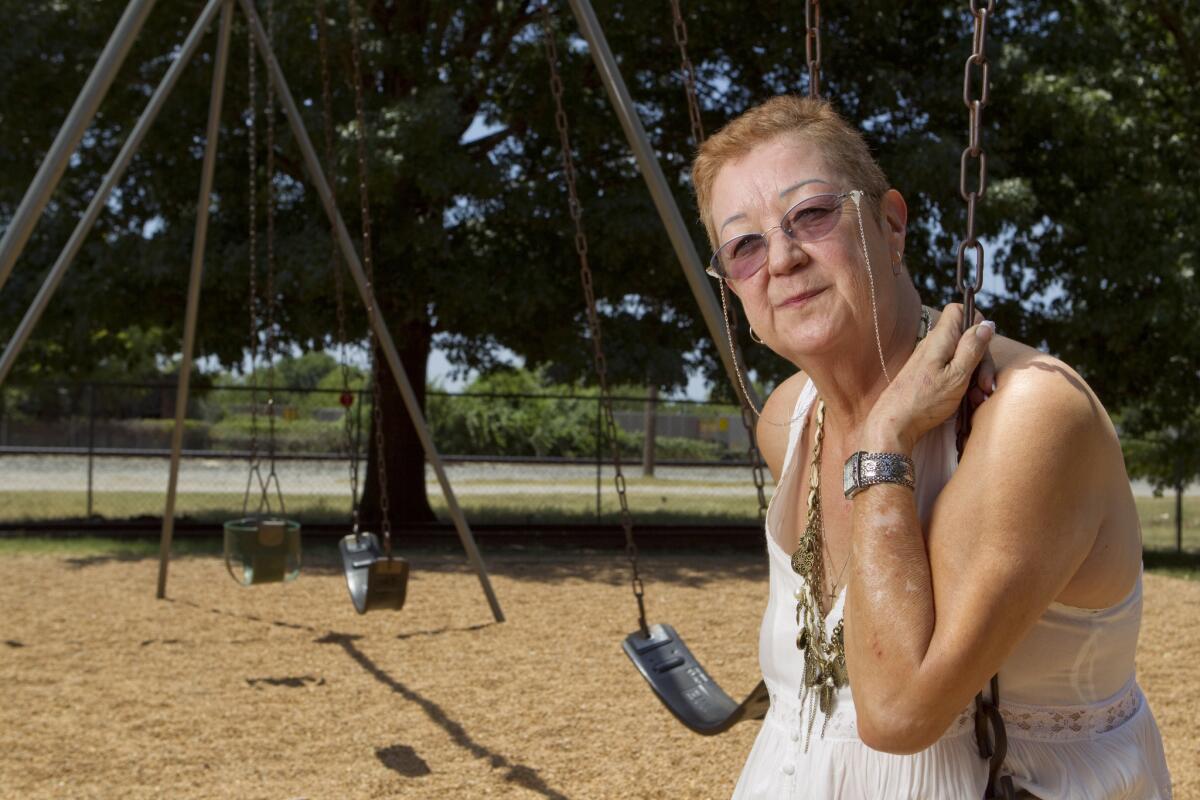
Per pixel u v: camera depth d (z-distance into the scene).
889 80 12.20
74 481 22.94
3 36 11.80
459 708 5.41
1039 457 1.18
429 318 13.25
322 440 27.91
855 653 1.25
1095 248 12.38
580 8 3.85
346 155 11.00
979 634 1.17
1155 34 16.03
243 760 4.55
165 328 13.16
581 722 5.14
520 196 11.99
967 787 1.32
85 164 12.54
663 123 13.20
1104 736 1.34
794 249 1.41
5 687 5.80
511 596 9.01
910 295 1.49
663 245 11.76
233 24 11.92
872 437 1.29
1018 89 12.22
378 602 5.63
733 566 11.39
